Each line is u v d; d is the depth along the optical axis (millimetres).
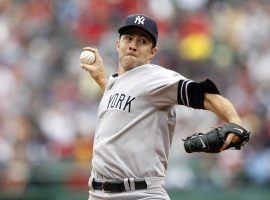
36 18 57562
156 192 17094
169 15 58438
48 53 54531
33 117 47688
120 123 17250
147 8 58688
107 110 17641
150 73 17391
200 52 55656
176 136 45094
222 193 41656
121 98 17391
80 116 47375
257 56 57156
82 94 49938
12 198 40500
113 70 52500
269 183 43531
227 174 42688
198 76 54625
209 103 15742
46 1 58875
